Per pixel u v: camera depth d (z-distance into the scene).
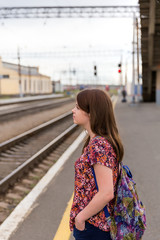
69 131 12.34
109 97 1.69
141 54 23.16
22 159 7.91
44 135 12.21
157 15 16.48
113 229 1.56
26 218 3.74
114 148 1.59
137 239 1.60
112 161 1.53
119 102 34.38
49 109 29.09
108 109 1.65
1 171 6.64
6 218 3.90
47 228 3.45
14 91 70.31
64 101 47.50
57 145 9.86
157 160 6.71
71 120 18.34
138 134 10.70
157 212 3.89
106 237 1.61
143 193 4.61
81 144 8.71
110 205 1.61
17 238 3.23
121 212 1.57
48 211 3.94
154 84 30.08
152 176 5.48
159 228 3.45
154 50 21.86
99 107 1.63
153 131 11.39
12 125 15.64
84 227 1.57
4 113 21.89
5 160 7.78
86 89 1.73
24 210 3.99
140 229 1.60
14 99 50.06
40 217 3.76
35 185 5.32
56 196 4.51
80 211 1.63
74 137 11.62
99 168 1.51
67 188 4.87
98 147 1.54
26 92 76.69
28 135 11.51
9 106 33.53
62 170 5.97
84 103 1.66
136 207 1.59
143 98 32.78
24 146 9.80
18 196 5.02
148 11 16.42
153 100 32.94
